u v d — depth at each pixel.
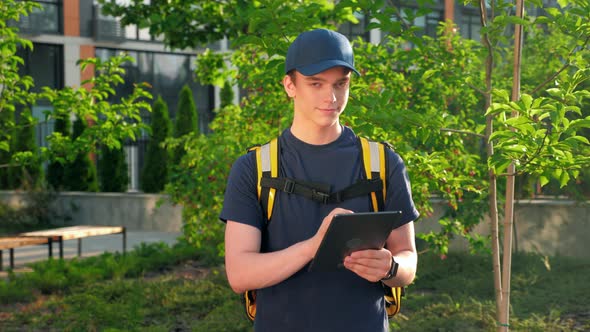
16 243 10.41
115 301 8.18
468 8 28.61
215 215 8.52
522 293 7.81
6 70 7.68
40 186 19.19
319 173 2.12
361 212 2.05
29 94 8.12
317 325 2.10
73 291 8.85
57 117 8.16
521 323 6.37
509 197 4.27
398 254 2.14
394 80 6.46
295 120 2.16
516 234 10.73
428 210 5.99
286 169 2.13
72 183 21.14
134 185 24.94
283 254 1.98
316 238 1.92
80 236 11.52
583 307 7.23
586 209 10.05
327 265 1.97
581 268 9.11
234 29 9.62
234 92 27.92
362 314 2.12
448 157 5.96
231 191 2.16
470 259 9.83
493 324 6.31
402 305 7.43
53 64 27.28
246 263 2.04
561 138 5.58
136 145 24.73
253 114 7.82
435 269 9.37
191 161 8.67
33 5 7.76
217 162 8.12
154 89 29.17
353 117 4.52
